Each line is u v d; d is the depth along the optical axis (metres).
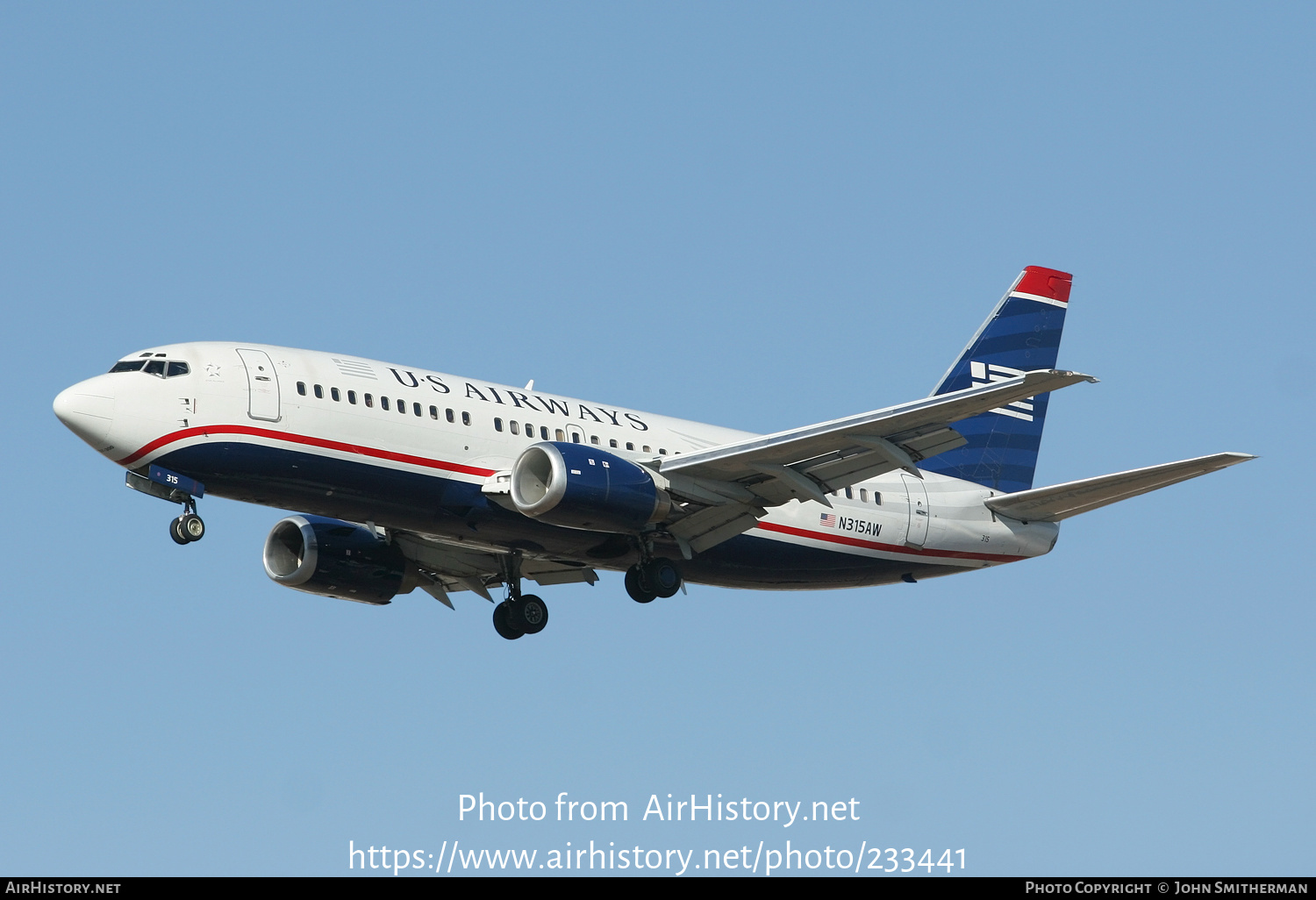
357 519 64.25
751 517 66.94
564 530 65.56
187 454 59.34
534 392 68.44
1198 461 65.38
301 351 63.84
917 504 75.06
